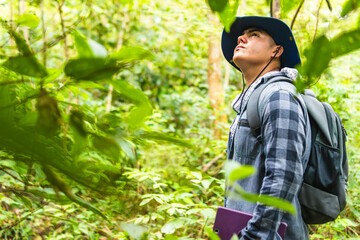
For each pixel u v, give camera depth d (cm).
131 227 57
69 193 46
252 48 150
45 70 41
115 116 52
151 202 187
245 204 131
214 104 445
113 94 49
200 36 405
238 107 154
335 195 129
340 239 197
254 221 115
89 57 39
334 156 129
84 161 54
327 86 238
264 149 123
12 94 51
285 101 122
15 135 37
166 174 294
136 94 45
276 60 152
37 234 207
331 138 131
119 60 40
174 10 390
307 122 129
